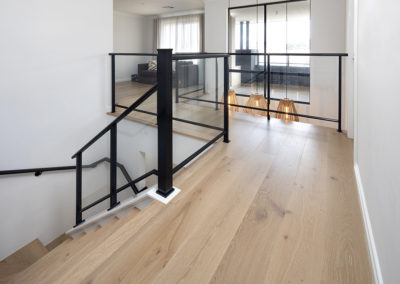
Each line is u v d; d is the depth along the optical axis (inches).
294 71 141.2
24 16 107.6
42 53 115.6
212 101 104.7
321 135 109.7
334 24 186.1
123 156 123.1
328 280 38.8
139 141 117.4
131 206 72.1
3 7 101.3
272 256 43.9
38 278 50.5
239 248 46.0
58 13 118.8
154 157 113.0
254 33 224.5
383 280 34.6
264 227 51.5
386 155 35.3
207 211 57.4
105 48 141.9
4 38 103.0
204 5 266.8
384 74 38.0
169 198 62.7
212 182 70.3
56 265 54.8
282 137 107.3
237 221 53.6
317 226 51.4
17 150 112.7
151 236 49.9
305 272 40.4
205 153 90.8
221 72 102.0
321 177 72.3
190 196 63.5
